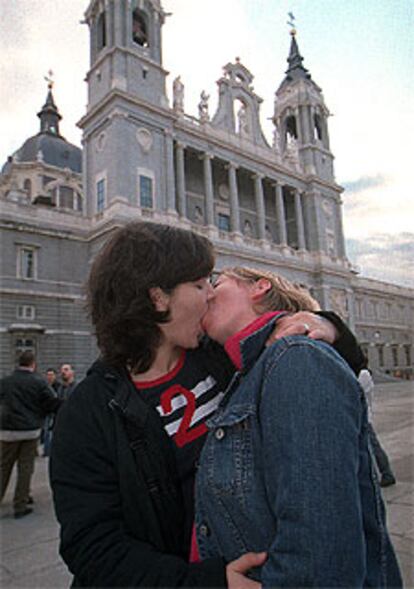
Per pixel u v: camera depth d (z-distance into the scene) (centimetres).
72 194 5578
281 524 103
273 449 110
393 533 387
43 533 461
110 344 155
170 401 159
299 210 4375
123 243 159
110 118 3050
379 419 1157
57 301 2775
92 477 144
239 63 4209
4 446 545
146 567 126
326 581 94
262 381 125
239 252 3566
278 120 4859
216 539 126
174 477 148
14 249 2684
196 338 163
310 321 144
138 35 3350
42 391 570
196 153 3709
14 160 5516
